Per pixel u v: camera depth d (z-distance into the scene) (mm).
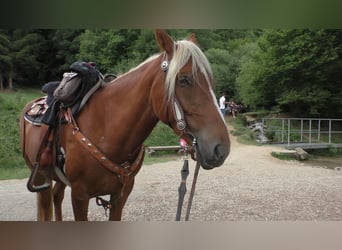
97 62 20938
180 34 17672
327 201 5898
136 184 7227
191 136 2021
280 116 19625
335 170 9969
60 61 26000
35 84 26297
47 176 2791
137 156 2488
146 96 2234
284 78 18172
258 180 7812
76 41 24000
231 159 11031
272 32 17828
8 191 6840
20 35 25344
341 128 19094
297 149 13047
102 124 2389
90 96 2510
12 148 11078
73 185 2473
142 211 5215
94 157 2348
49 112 2613
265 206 5566
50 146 2643
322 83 18078
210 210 5316
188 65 2025
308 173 8977
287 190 6727
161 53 2252
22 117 3527
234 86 23359
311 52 16953
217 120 1981
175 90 2018
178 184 7262
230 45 27359
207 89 2023
